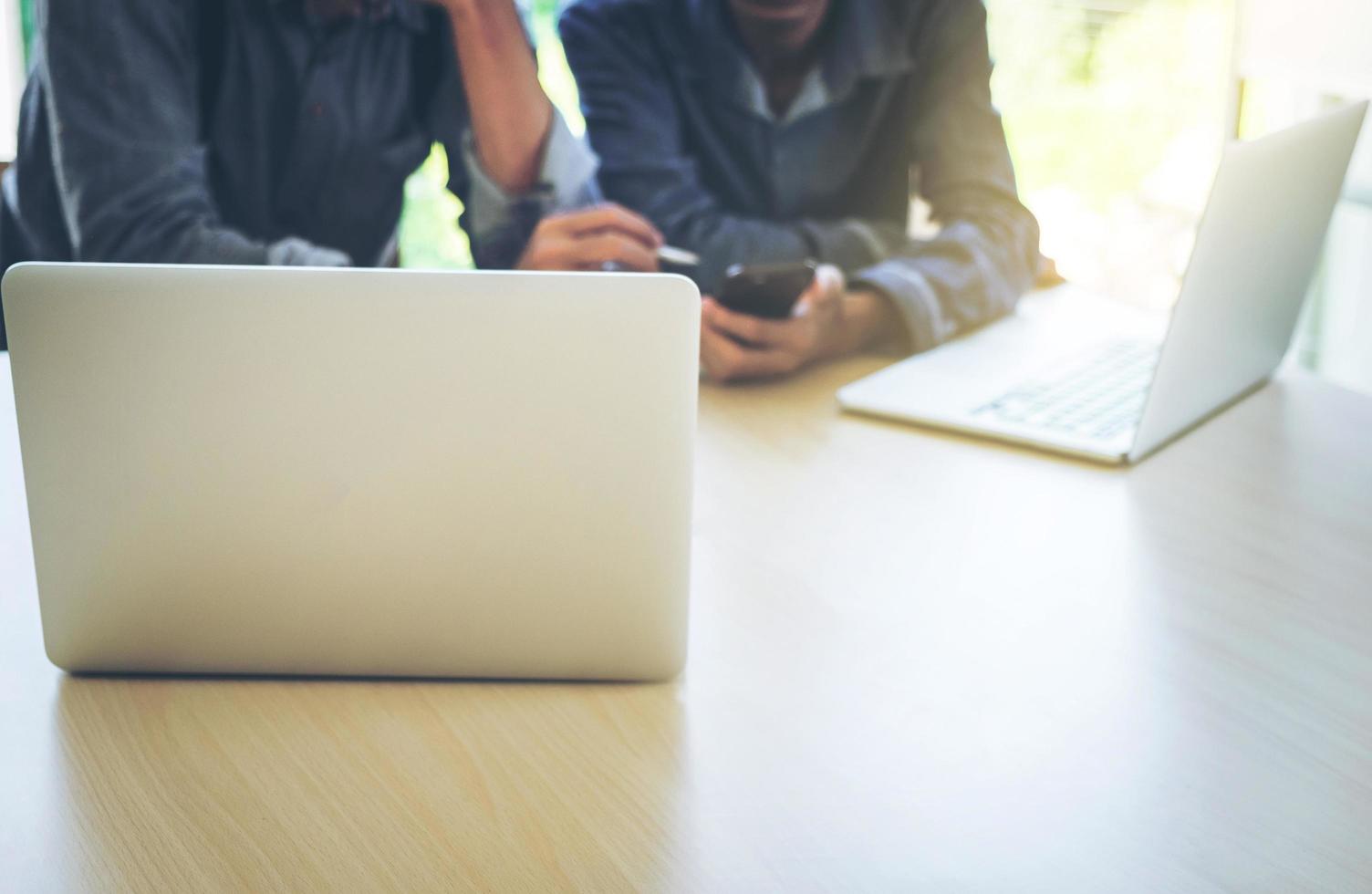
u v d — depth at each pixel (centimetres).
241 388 82
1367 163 210
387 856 71
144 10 171
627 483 84
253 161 185
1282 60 226
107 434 83
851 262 189
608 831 74
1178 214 265
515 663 88
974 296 164
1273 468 128
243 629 87
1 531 107
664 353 82
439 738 82
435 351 82
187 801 76
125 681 88
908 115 191
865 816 75
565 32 187
